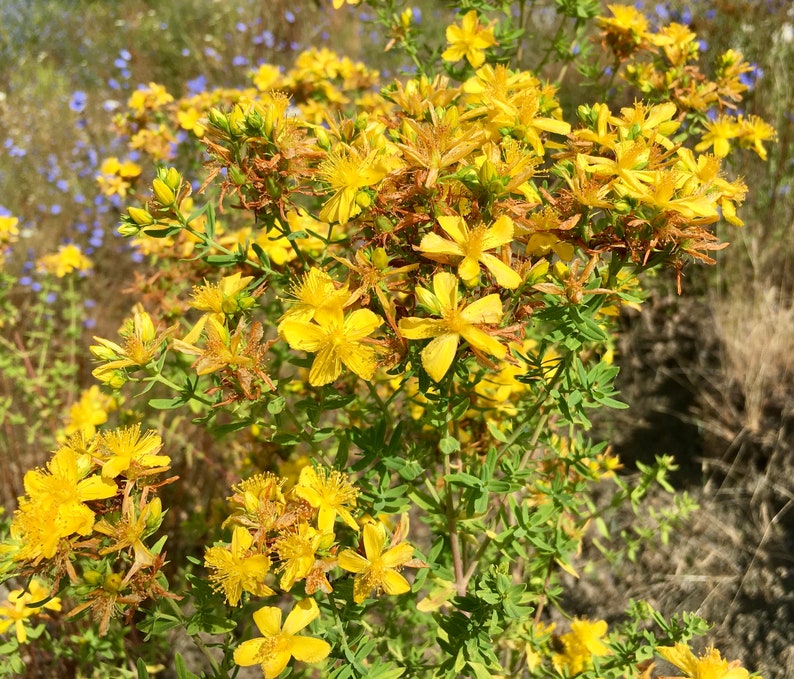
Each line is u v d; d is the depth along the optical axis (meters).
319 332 0.16
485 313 0.15
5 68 0.81
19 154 0.63
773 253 0.46
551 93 0.21
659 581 0.35
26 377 0.41
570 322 0.16
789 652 0.31
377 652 0.23
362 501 0.19
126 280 0.53
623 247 0.16
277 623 0.15
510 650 0.27
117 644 0.27
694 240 0.16
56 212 0.58
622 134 0.17
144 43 0.81
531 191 0.17
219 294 0.17
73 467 0.15
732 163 0.46
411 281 0.17
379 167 0.16
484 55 0.27
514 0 0.31
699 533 0.36
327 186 0.18
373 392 0.19
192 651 0.33
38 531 0.15
